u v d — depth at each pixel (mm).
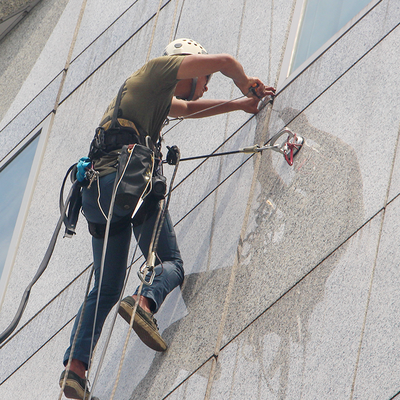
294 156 13727
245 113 16047
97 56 23797
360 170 11828
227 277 13383
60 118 23516
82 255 18594
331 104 13500
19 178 23703
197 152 16891
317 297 11117
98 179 13258
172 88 13742
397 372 9125
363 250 10797
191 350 12984
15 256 21062
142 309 13062
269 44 16625
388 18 13234
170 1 22031
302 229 12367
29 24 29406
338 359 10078
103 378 14820
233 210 14469
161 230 14133
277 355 11141
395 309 9672
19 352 18344
